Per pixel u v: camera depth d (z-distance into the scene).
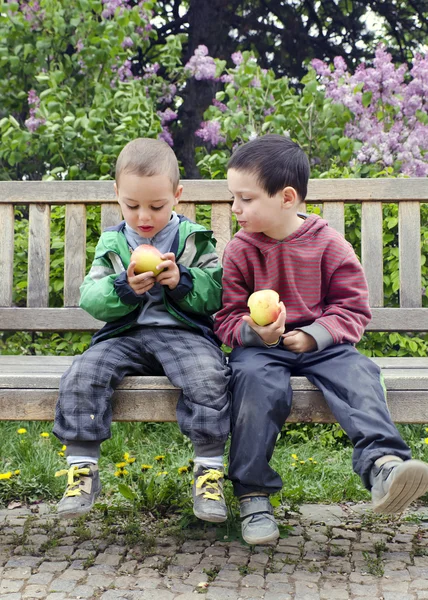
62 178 5.72
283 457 3.47
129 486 3.05
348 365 2.20
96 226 4.07
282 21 11.92
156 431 3.92
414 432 3.81
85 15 6.72
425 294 4.01
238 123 5.80
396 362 2.76
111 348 2.29
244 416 2.15
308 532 2.60
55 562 2.29
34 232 3.22
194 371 2.20
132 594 2.06
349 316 2.31
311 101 5.80
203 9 10.97
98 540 2.48
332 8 12.29
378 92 6.19
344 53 12.16
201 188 3.15
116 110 5.82
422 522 2.74
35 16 6.86
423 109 6.29
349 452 3.61
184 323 2.41
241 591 2.09
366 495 3.03
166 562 2.27
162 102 8.58
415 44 12.68
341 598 2.04
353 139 5.88
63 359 2.91
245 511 2.14
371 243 3.16
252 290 2.46
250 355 2.26
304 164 2.42
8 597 2.03
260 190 2.31
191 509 2.64
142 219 2.30
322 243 2.40
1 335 4.89
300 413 2.22
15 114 7.97
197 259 2.51
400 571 2.24
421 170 5.68
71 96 6.61
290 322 2.36
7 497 2.98
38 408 2.25
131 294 2.28
